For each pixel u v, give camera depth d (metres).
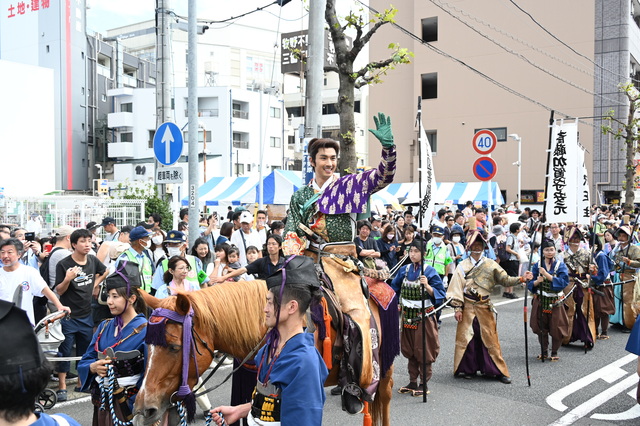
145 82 54.97
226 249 8.44
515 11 32.97
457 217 15.95
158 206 15.38
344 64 10.71
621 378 7.79
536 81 32.81
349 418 6.35
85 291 7.29
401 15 35.81
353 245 4.73
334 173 4.68
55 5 44.47
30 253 8.86
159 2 11.62
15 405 1.74
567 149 8.40
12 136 29.33
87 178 47.47
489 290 7.69
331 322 4.24
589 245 13.15
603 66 32.03
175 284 6.81
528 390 7.29
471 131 34.12
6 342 1.73
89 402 6.84
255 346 4.01
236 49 62.66
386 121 4.11
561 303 8.73
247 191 20.22
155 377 3.49
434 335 7.30
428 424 6.13
